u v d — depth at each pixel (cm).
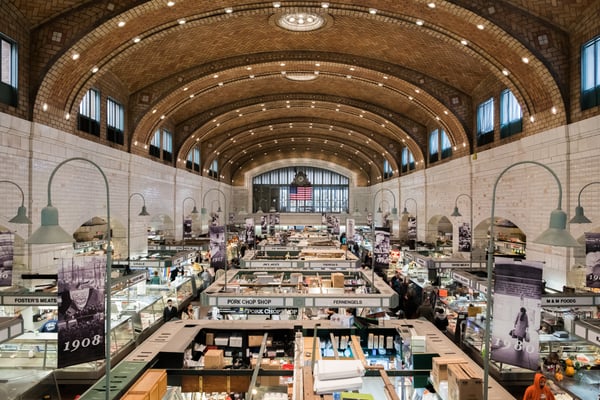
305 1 1164
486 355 407
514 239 1552
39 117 1058
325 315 1049
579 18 1042
